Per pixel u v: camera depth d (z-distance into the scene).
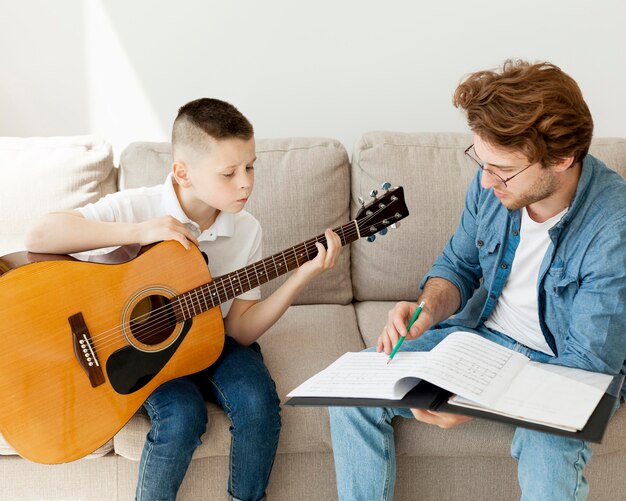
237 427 1.70
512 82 1.46
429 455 1.77
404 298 2.29
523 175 1.51
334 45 2.54
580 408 1.35
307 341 2.02
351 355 1.65
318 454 1.83
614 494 1.83
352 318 2.19
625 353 1.59
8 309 1.56
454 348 1.53
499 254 1.77
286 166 2.23
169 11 2.47
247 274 1.73
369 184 2.25
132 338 1.67
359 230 1.76
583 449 1.52
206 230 1.84
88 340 1.62
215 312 1.74
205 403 1.76
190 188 1.78
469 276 1.90
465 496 1.86
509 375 1.47
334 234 1.75
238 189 1.73
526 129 1.44
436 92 2.60
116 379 1.66
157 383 1.71
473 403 1.37
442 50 2.56
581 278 1.64
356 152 2.30
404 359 1.58
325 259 1.75
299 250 1.75
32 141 2.24
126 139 2.59
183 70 2.53
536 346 1.77
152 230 1.69
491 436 1.74
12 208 2.15
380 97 2.60
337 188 2.26
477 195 1.86
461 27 2.54
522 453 1.57
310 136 2.63
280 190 2.21
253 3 2.48
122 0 2.45
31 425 1.60
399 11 2.52
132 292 1.66
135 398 1.68
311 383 1.52
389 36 2.54
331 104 2.60
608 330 1.56
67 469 1.79
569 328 1.62
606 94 2.63
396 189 1.78
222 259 1.89
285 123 2.61
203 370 1.81
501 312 1.83
